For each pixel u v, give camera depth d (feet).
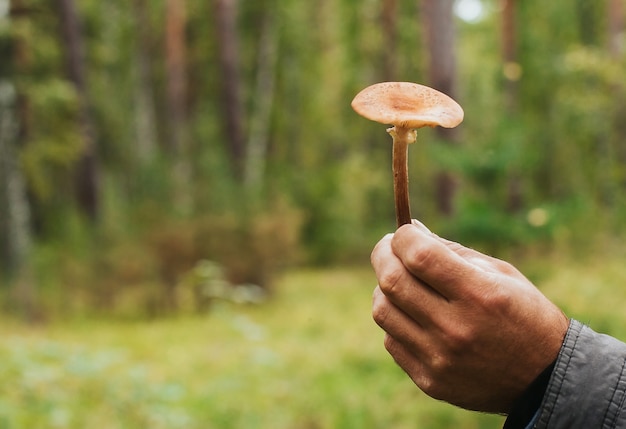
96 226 35.99
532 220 19.20
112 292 33.30
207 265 33.30
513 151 19.24
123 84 71.00
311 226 55.52
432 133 33.45
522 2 54.80
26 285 33.47
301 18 69.77
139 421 14.89
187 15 64.80
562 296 26.13
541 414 2.82
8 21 38.11
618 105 49.16
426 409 15.90
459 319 2.85
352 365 20.93
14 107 41.63
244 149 55.72
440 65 37.24
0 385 15.51
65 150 42.22
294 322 30.17
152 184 36.70
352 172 61.82
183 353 23.67
